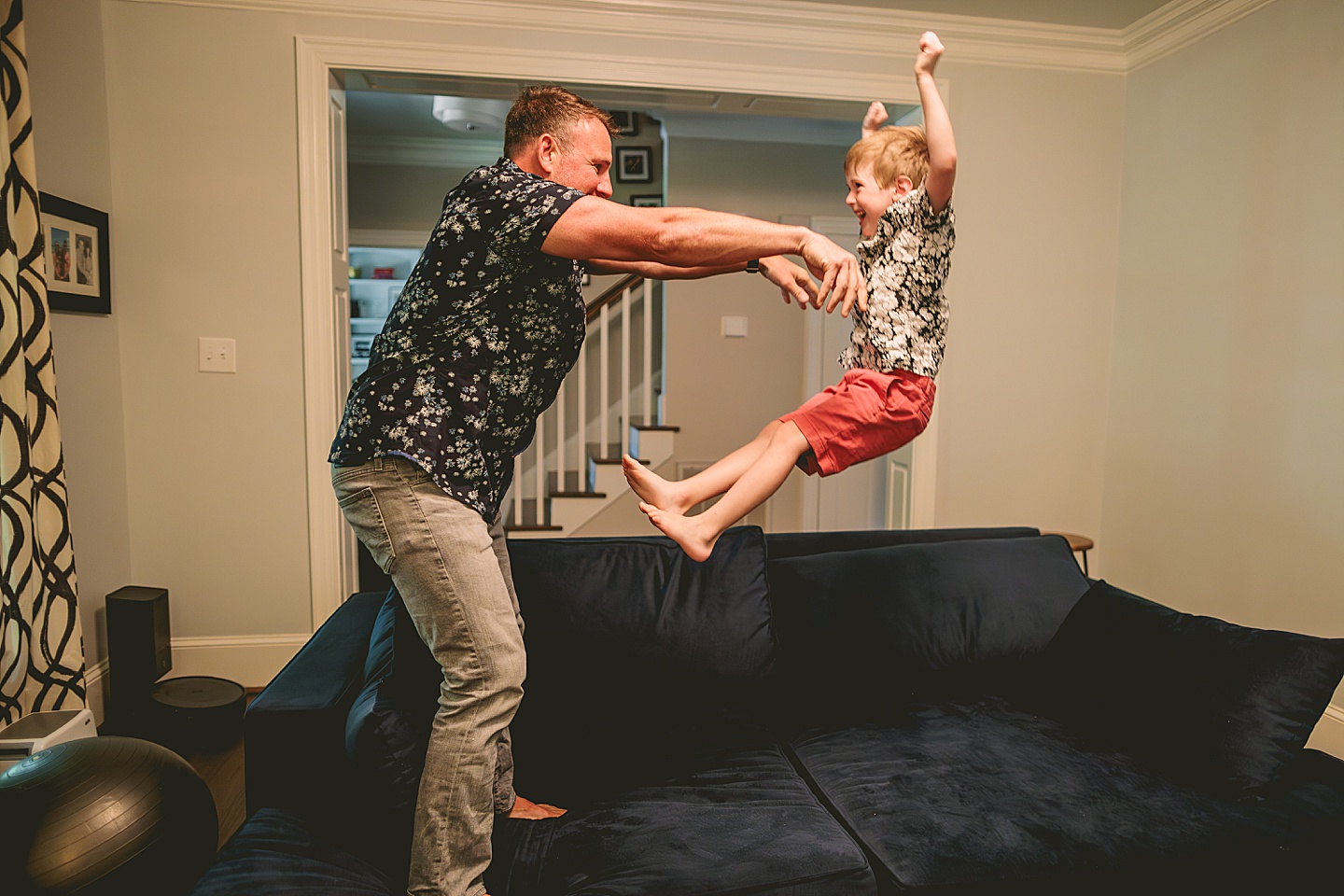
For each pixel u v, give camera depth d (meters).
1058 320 3.87
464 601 1.42
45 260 2.67
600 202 1.34
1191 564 3.46
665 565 2.18
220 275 3.24
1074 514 3.97
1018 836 1.54
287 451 3.33
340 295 3.45
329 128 3.28
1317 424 2.89
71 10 2.91
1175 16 3.45
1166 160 3.59
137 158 3.16
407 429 1.38
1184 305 3.49
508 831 1.61
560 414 4.97
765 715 2.01
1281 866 1.53
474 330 1.43
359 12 3.24
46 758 1.54
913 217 1.67
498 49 3.34
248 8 3.18
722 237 1.35
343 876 1.35
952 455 3.84
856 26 3.54
